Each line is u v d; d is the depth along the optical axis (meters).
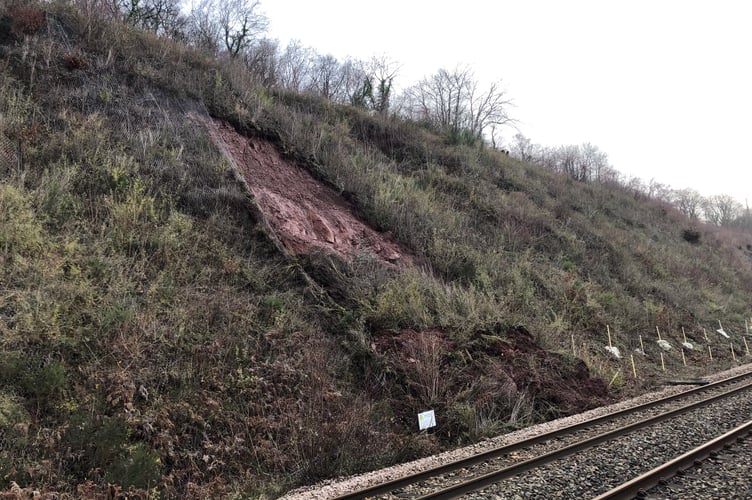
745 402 10.62
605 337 16.84
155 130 13.55
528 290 16.19
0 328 7.13
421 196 18.78
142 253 9.92
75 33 15.04
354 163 17.98
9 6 14.31
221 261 10.95
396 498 6.16
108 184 11.07
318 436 8.10
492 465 7.42
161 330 8.52
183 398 7.76
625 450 7.55
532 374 11.86
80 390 7.05
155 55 16.48
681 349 18.75
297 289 11.55
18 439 6.02
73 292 8.23
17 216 8.92
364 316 11.52
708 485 5.99
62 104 12.60
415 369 10.52
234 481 7.09
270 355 9.45
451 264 15.78
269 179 15.07
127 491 5.93
